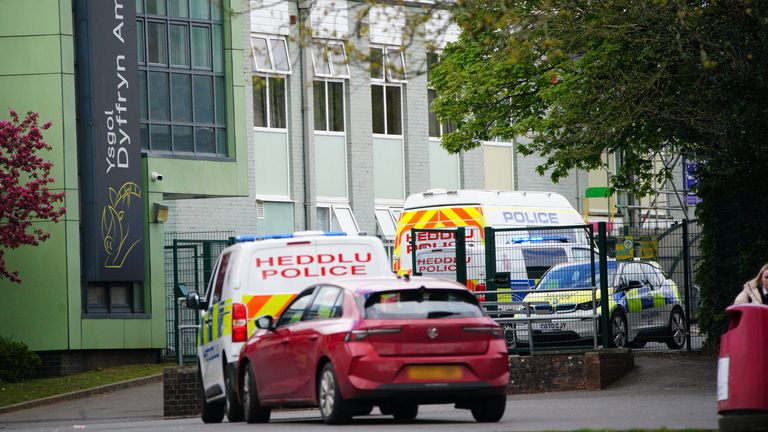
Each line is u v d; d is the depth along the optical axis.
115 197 86.88
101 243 86.31
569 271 70.56
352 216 115.94
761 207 64.25
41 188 82.88
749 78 54.38
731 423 31.50
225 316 48.97
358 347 38.53
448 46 87.25
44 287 84.31
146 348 88.19
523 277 71.88
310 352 40.47
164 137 90.94
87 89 86.75
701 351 68.25
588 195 118.56
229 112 94.06
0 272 80.25
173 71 91.75
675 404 46.09
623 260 71.50
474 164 124.00
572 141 62.12
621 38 58.38
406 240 83.25
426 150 121.19
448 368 38.88
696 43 55.53
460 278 68.56
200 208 105.00
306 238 49.44
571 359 59.72
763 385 31.45
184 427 45.91
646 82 58.56
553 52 50.06
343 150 116.31
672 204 133.88
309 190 112.75
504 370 39.59
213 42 94.00
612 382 59.28
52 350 84.25
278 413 56.62
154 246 88.88
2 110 84.94
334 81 115.94
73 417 65.44
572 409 45.81
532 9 59.62
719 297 67.44
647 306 72.25
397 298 39.38
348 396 38.53
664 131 63.97
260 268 48.88
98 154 86.56
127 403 71.12
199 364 53.59
